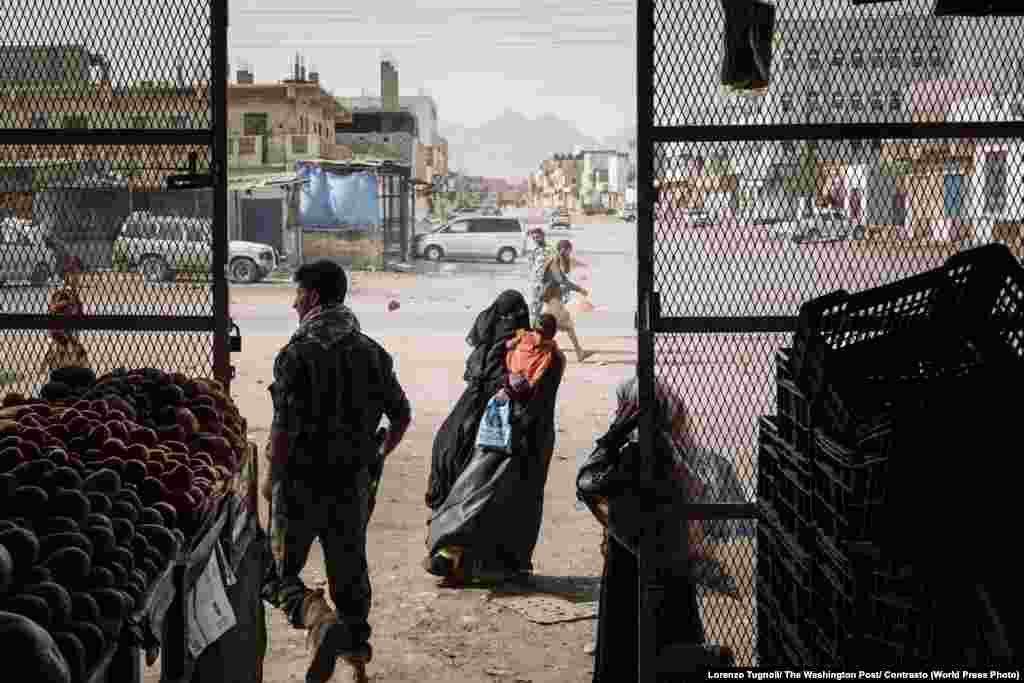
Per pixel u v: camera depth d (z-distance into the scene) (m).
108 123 4.75
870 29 4.25
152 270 4.89
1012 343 3.88
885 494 3.34
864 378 3.86
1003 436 3.36
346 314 5.49
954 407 3.38
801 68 4.29
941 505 3.33
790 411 4.09
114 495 3.41
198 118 4.79
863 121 4.28
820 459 3.73
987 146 4.24
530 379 7.33
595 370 17.73
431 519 7.46
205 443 4.29
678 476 4.50
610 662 5.00
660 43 4.29
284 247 40.78
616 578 4.99
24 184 4.79
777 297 4.35
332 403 5.30
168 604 3.21
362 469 5.42
